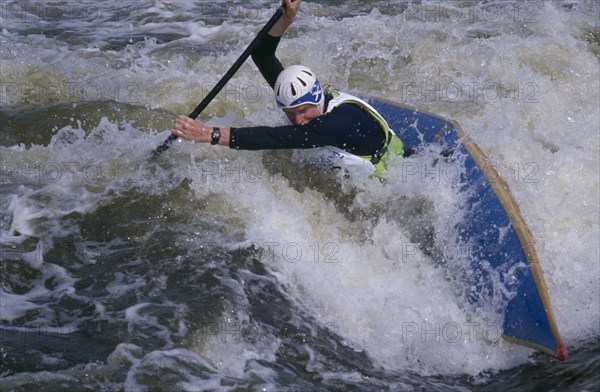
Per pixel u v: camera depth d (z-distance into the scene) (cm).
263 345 1491
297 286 1664
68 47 2747
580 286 1802
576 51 2834
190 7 3297
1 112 2138
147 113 2167
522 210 1939
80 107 2166
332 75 2594
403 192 1820
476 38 2920
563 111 2505
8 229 1695
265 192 1850
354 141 1741
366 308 1641
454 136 1975
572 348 1617
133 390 1323
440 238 1767
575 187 2077
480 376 1541
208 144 1956
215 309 1548
